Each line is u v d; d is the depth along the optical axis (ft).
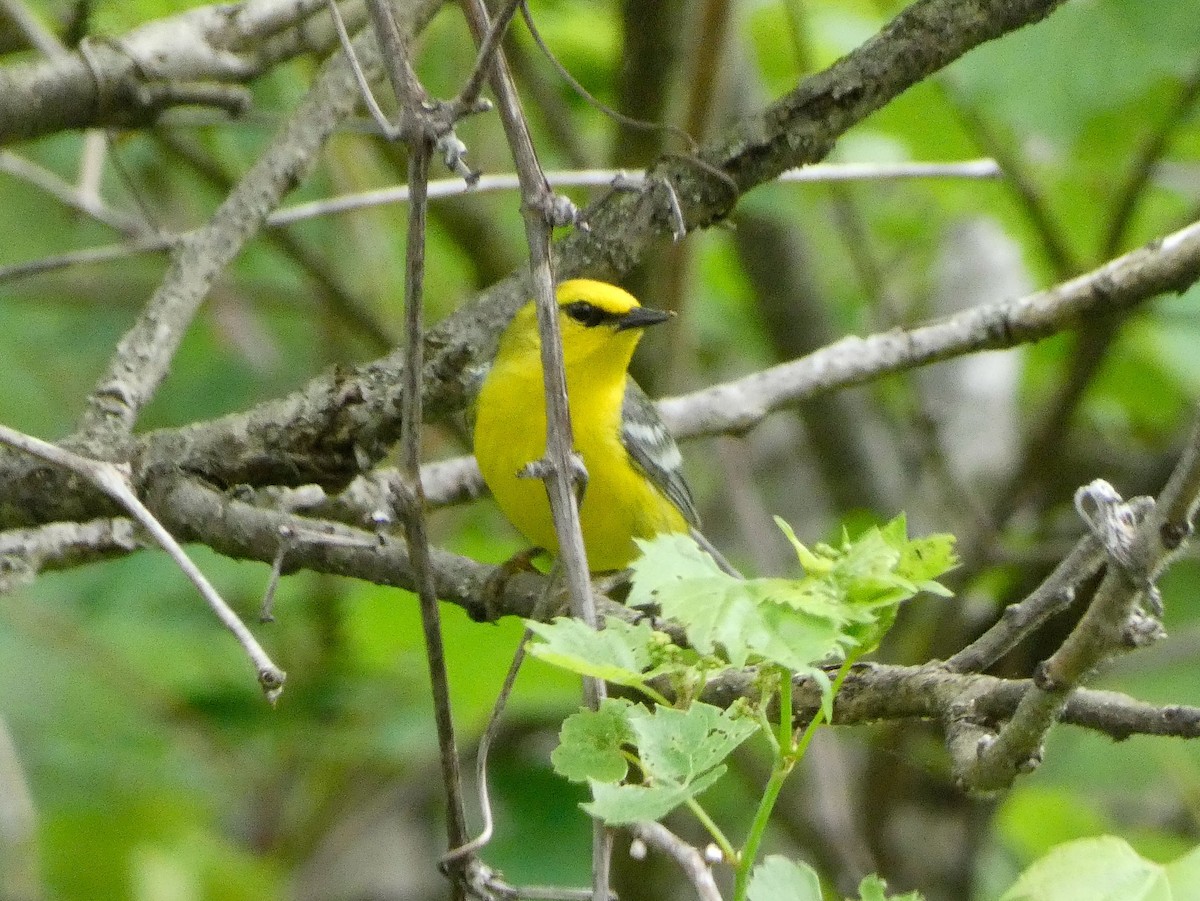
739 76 42.93
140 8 34.50
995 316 28.53
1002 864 49.37
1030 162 43.50
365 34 27.53
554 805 38.99
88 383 48.52
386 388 23.97
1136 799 49.06
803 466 57.77
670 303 37.96
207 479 23.90
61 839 39.88
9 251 48.65
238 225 26.68
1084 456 47.85
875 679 17.81
